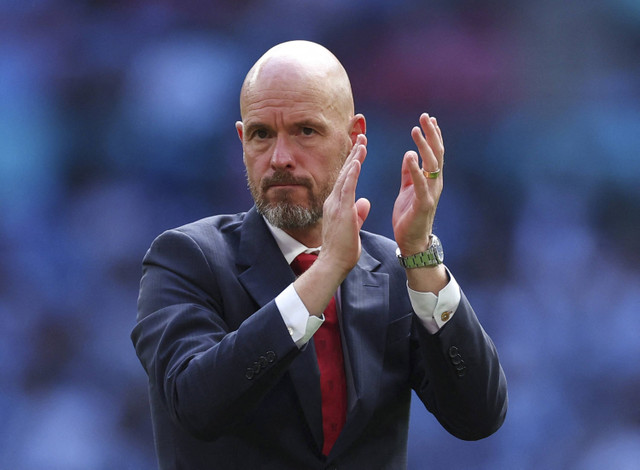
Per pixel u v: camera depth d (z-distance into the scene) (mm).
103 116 32562
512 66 33469
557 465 28016
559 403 28891
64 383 28984
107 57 32875
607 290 30844
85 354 29391
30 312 29766
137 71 32844
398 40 33781
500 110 33406
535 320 30484
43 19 32844
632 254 31703
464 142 33312
